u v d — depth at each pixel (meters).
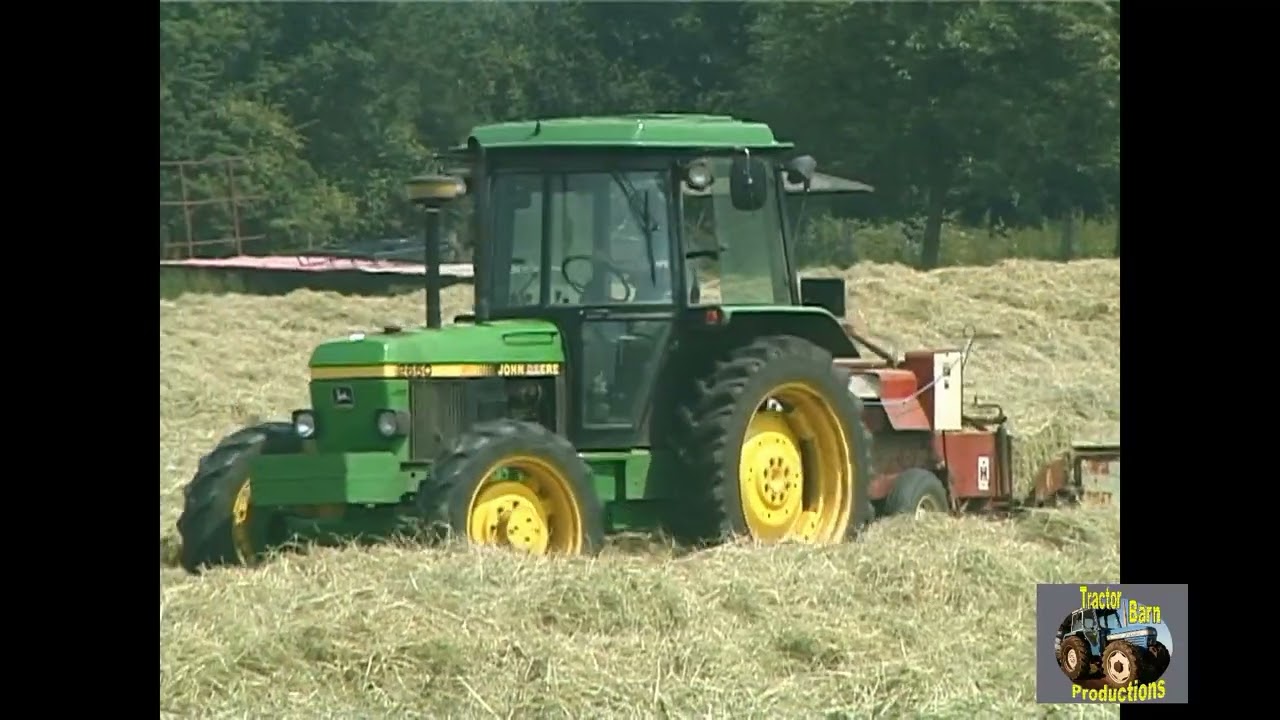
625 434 47.81
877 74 168.00
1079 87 166.00
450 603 37.34
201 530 45.50
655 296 48.16
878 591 41.25
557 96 199.12
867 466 49.91
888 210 171.38
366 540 43.91
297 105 185.12
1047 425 61.38
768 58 174.62
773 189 50.44
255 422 75.00
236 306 102.62
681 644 36.09
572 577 38.44
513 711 33.28
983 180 168.25
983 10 165.50
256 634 35.50
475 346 46.16
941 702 34.00
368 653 34.88
